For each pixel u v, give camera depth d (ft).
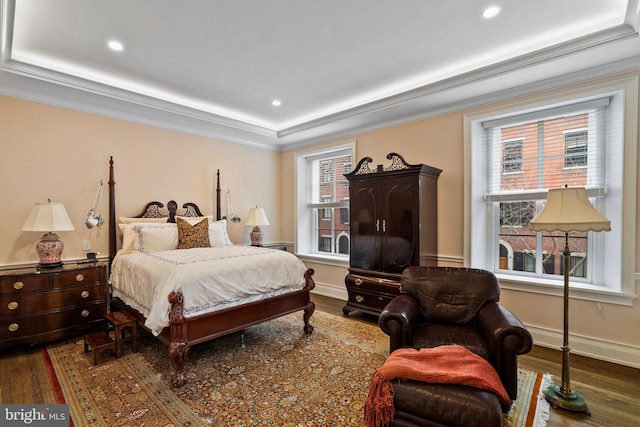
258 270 9.57
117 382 7.52
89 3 6.64
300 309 10.62
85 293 10.03
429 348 6.40
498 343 6.07
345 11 7.02
